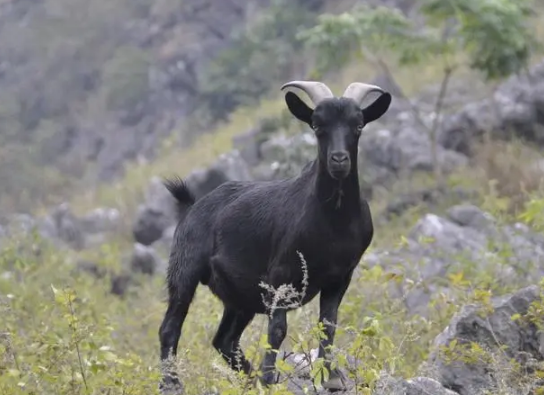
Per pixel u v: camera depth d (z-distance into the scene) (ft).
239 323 68.39
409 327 68.08
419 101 166.61
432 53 151.43
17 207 256.73
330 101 60.39
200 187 156.87
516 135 147.33
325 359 58.23
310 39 152.05
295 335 75.15
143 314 99.66
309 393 58.95
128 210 183.42
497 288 85.10
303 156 148.77
